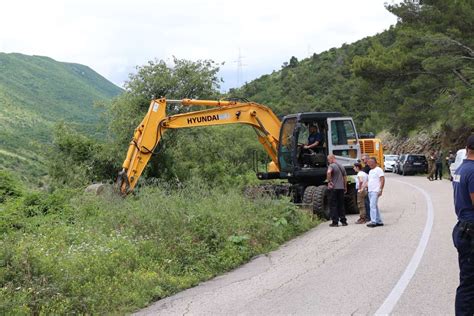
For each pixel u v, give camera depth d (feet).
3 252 26.35
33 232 38.50
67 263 27.71
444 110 121.80
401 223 45.44
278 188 57.47
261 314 22.06
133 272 28.63
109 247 31.71
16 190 59.00
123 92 85.15
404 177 129.70
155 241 33.60
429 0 129.18
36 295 23.56
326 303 22.94
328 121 56.34
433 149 156.15
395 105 135.03
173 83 84.94
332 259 32.40
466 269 18.26
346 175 52.24
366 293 24.11
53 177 81.30
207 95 87.76
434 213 50.72
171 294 27.17
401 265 29.30
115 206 44.75
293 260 33.19
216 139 87.56
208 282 29.60
